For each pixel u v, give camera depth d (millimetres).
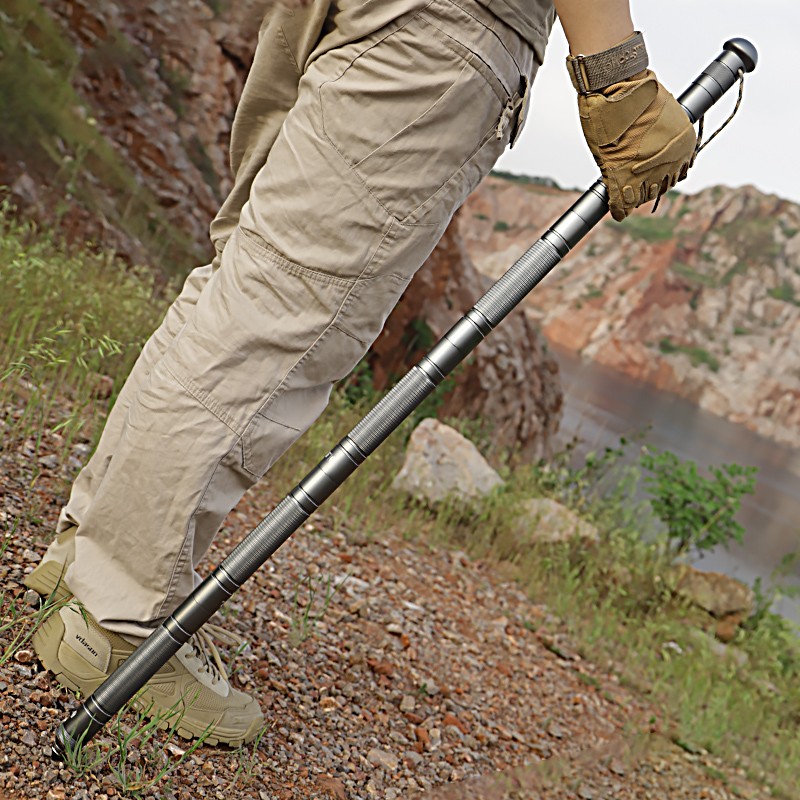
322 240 1631
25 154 6758
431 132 1613
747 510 29734
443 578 4363
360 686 2684
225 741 1924
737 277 96688
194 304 1931
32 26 7625
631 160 1602
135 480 1691
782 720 5082
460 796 2336
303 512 1614
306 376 1708
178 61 9242
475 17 1577
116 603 1738
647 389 91750
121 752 1677
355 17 1585
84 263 5488
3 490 2525
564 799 2666
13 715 1631
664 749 3604
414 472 5492
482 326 1614
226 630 2516
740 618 6312
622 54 1567
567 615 4789
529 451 11977
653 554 6539
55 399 3490
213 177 9508
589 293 97812
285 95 1817
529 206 103062
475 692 3174
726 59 1688
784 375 92125
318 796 1978
